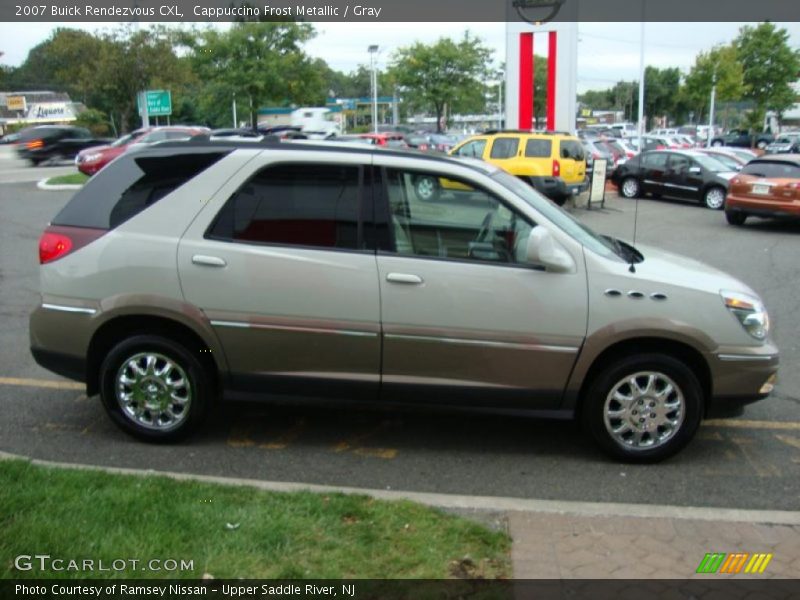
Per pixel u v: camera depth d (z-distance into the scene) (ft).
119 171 16.06
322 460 15.72
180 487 13.03
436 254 15.08
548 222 15.03
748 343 15.05
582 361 14.96
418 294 14.89
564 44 80.53
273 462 15.60
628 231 52.44
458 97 147.64
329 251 15.12
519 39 81.30
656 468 15.49
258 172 15.42
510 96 82.64
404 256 15.03
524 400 15.30
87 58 106.73
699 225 55.67
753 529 12.55
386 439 16.84
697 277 15.37
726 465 15.70
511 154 62.13
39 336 16.07
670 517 12.87
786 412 18.84
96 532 11.23
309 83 117.91
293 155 15.38
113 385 16.08
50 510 11.89
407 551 11.28
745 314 15.06
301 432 17.16
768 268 38.32
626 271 14.94
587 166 71.46
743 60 144.15
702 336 14.84
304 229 15.26
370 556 11.11
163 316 15.44
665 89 236.22
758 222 57.36
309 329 15.17
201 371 15.84
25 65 231.30
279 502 12.62
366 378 15.39
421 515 12.38
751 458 16.07
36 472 13.44
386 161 15.23
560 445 16.61
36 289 31.81
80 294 15.64
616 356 15.29
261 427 17.40
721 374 15.07
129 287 15.43
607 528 12.44
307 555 11.02
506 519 12.64
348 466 15.46
